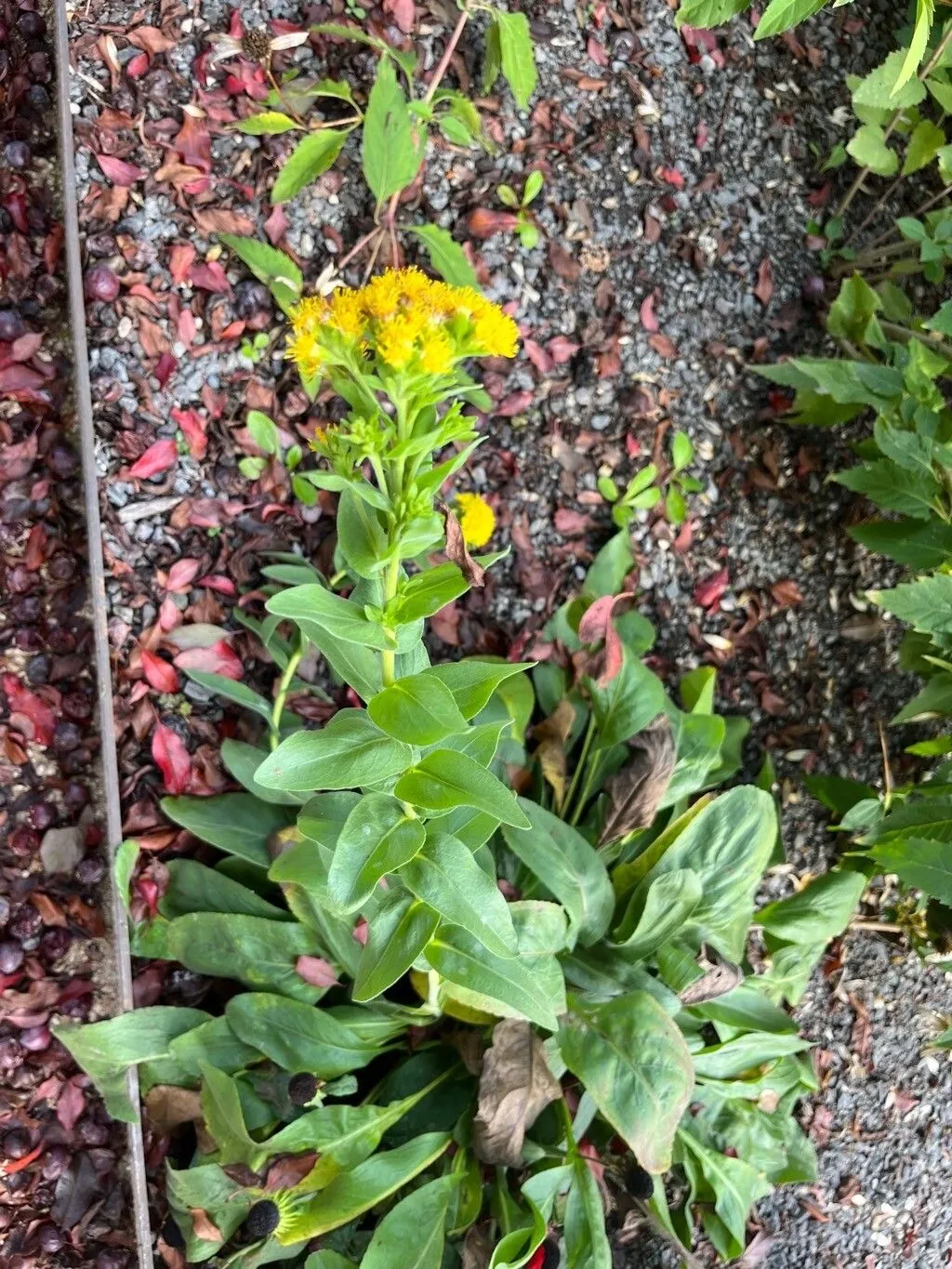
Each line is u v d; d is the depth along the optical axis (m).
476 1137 0.58
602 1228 0.58
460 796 0.45
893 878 0.80
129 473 0.62
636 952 0.64
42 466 0.62
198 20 0.63
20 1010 0.61
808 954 0.72
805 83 0.78
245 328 0.64
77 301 0.60
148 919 0.60
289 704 0.64
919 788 0.65
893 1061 0.81
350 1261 0.57
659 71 0.73
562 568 0.72
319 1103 0.59
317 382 0.51
